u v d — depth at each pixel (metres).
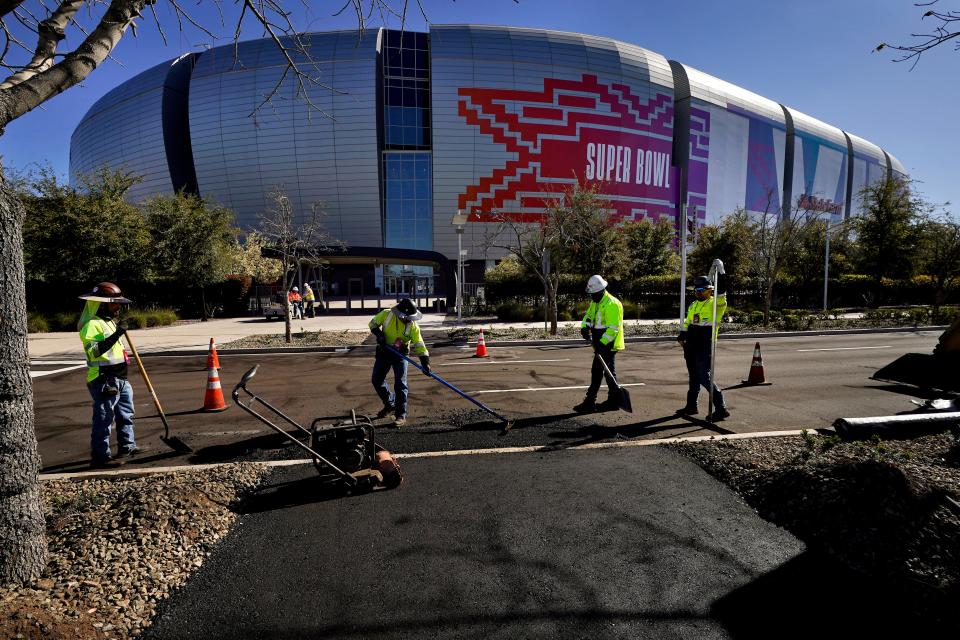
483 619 2.28
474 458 4.41
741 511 3.38
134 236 20.06
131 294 21.91
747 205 67.88
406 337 5.61
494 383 8.14
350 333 16.22
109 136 59.97
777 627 2.21
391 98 51.38
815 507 3.12
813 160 75.88
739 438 4.78
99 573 2.54
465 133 50.81
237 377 9.18
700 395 7.18
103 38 2.70
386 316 5.58
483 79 50.53
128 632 2.18
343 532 3.11
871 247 29.31
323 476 3.94
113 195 20.39
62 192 18.75
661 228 34.31
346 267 56.66
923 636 2.14
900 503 2.86
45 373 9.82
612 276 25.09
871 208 29.44
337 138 50.66
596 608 2.36
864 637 2.14
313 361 11.20
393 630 2.21
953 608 2.26
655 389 7.59
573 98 52.41
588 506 3.46
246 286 27.31
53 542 2.80
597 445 4.75
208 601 2.41
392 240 53.28
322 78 49.72
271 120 51.00
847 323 18.52
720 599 2.43
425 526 3.18
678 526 3.17
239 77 51.41
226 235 25.91
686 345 5.91
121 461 4.49
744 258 26.81
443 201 52.16
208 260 23.50
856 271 30.91
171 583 2.54
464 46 50.84
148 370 10.11
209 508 3.30
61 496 3.50
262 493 3.69
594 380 6.24
